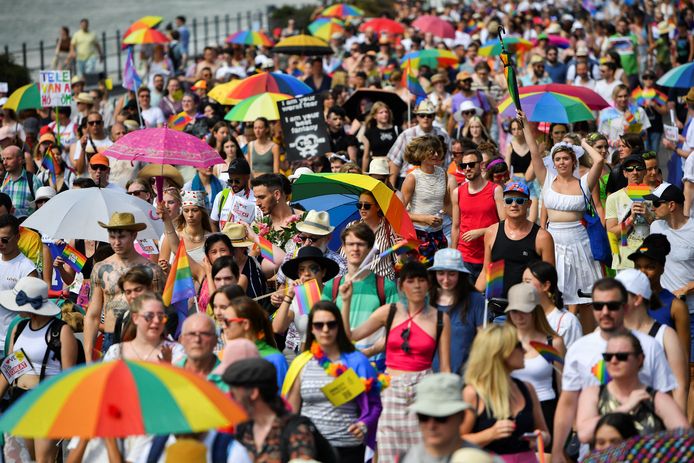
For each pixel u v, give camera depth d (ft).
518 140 162.20
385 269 103.50
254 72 260.42
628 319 82.48
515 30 326.65
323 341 80.89
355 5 435.94
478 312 89.92
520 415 73.97
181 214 121.70
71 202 120.26
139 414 59.72
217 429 69.46
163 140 134.82
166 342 85.76
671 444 64.95
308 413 81.51
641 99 205.36
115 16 477.36
